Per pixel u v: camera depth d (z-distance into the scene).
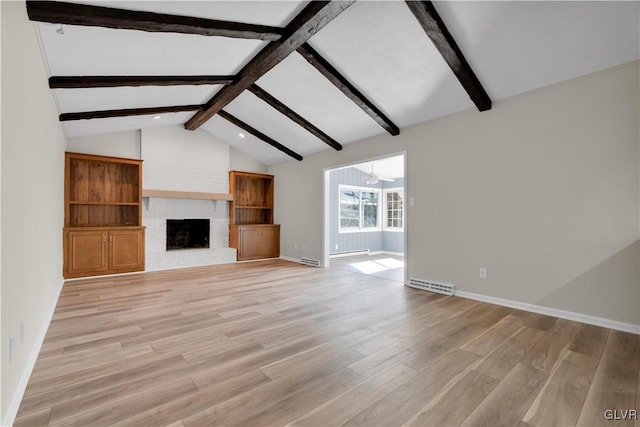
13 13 1.73
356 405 1.74
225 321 3.08
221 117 6.04
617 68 2.88
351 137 5.55
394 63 3.60
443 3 2.77
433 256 4.38
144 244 5.71
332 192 8.27
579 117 3.11
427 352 2.40
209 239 6.93
